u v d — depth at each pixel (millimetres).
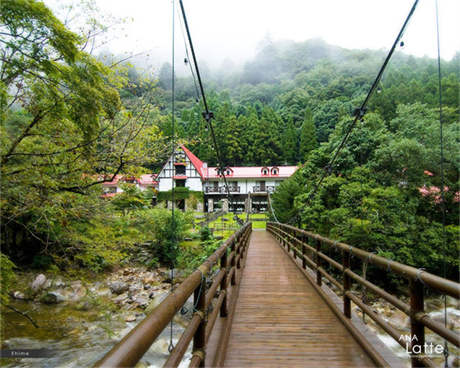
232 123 42312
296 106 49438
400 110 14094
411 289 1589
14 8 3178
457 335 1232
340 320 3057
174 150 6070
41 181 3797
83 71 3920
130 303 8352
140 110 5383
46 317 6930
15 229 6402
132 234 6629
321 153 15672
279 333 2764
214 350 2152
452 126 11695
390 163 12570
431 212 11719
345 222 11430
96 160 4793
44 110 3885
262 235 15570
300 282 4883
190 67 4434
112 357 613
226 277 2898
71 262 5449
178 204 28078
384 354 2133
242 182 31812
